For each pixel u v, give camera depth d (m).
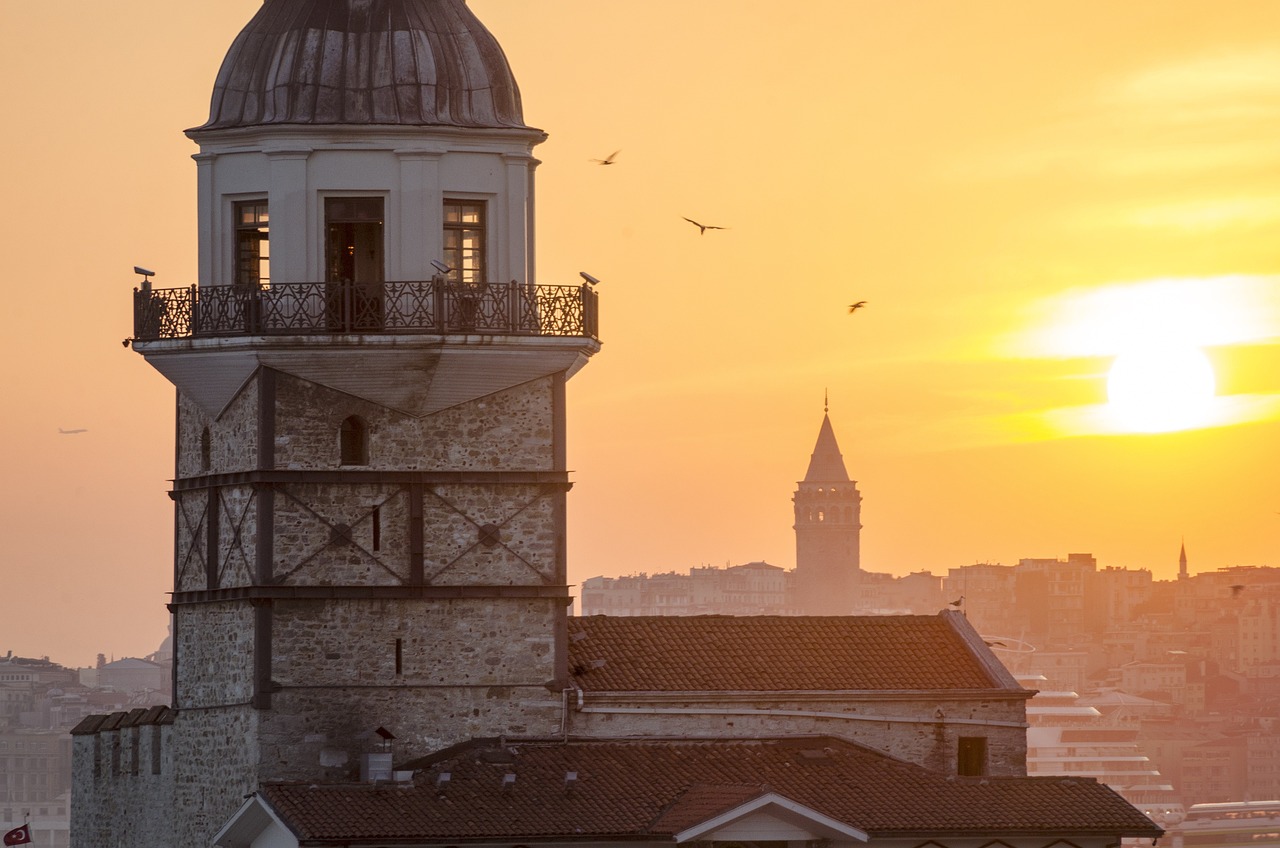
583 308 179.38
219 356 176.38
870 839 169.62
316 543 175.50
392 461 176.62
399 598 175.88
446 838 164.00
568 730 178.38
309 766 174.38
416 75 178.00
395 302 175.00
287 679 174.50
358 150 176.50
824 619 191.12
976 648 188.38
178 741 184.25
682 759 177.62
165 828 186.38
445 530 177.25
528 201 181.75
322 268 176.50
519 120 182.00
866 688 183.50
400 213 176.62
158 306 179.38
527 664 177.75
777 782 174.75
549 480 178.38
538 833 165.88
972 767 185.00
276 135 176.00
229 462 179.12
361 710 175.25
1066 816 173.12
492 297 176.75
